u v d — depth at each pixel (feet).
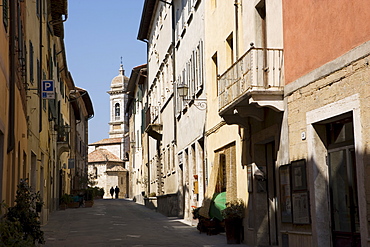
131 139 218.59
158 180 129.18
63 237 63.10
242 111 48.01
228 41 61.46
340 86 35.09
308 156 39.63
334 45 35.86
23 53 56.54
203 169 78.18
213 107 67.87
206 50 71.36
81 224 83.10
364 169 32.32
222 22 62.85
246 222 53.88
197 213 67.97
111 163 295.07
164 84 115.14
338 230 37.70
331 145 38.58
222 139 63.52
